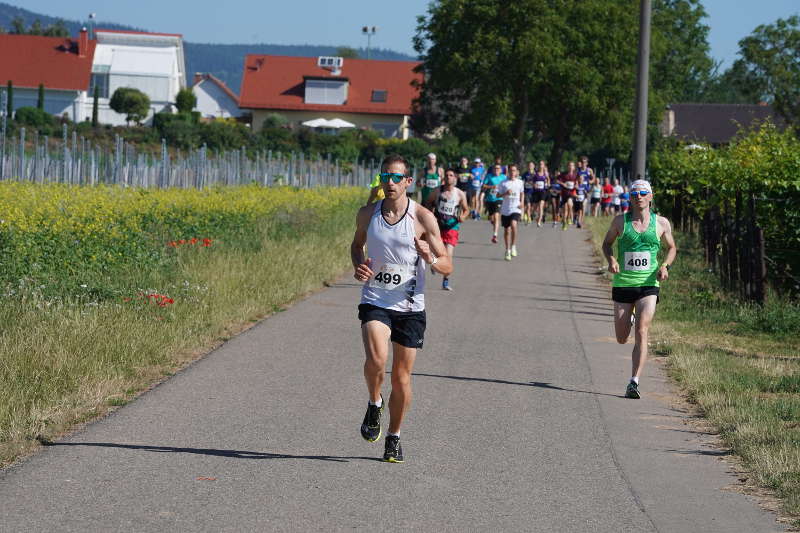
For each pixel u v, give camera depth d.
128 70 181.12
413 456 13.78
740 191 33.53
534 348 22.64
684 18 148.62
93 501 11.37
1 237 26.02
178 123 131.00
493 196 45.69
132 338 19.38
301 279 30.34
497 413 16.44
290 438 14.40
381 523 11.05
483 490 12.44
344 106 187.50
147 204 39.91
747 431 15.12
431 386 18.22
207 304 24.19
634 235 18.78
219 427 14.80
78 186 45.25
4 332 18.58
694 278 35.75
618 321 19.05
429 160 38.50
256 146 134.62
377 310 13.30
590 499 12.27
